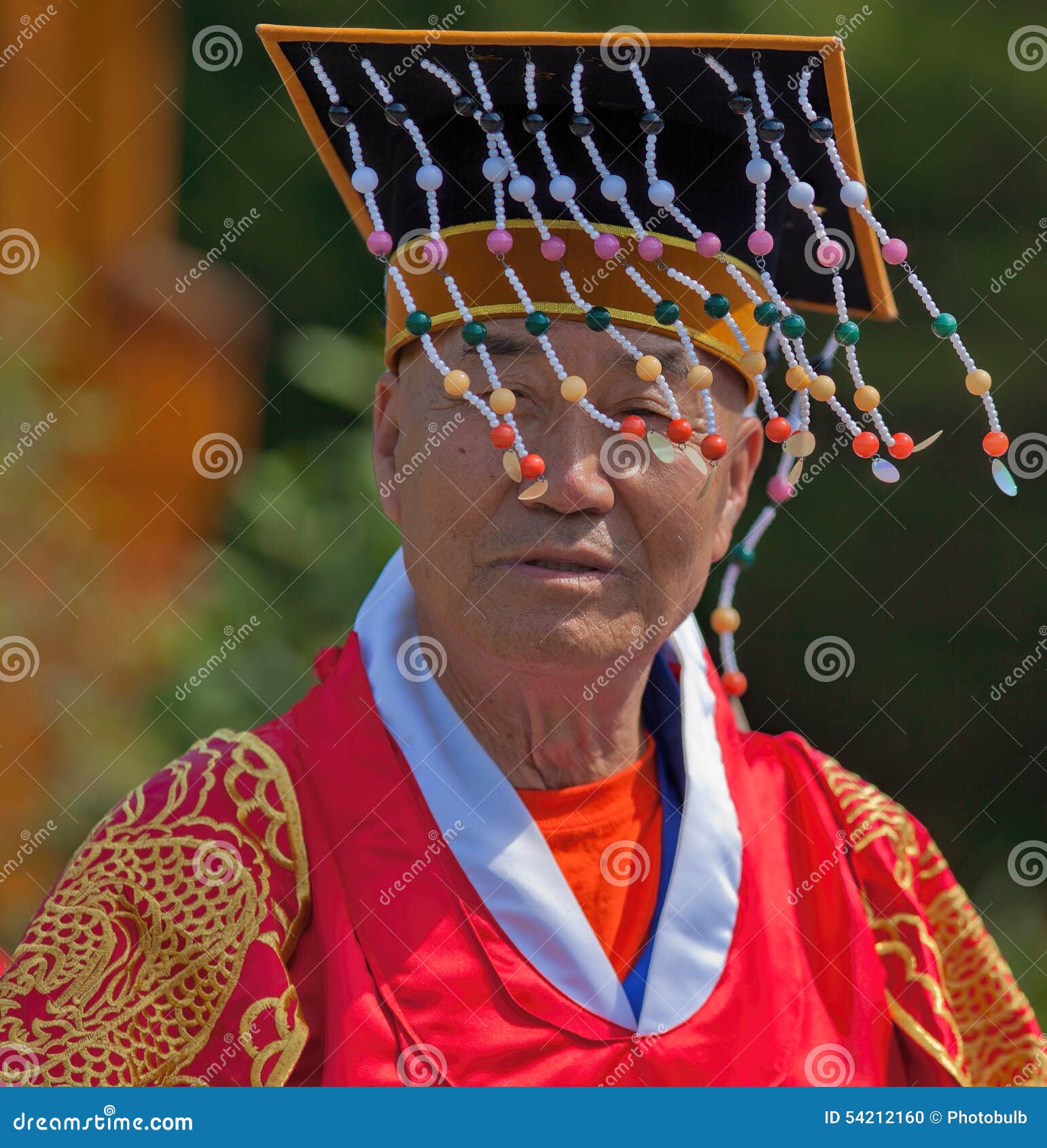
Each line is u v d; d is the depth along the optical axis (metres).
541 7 13.71
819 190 5.81
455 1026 4.88
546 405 5.02
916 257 14.27
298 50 5.25
